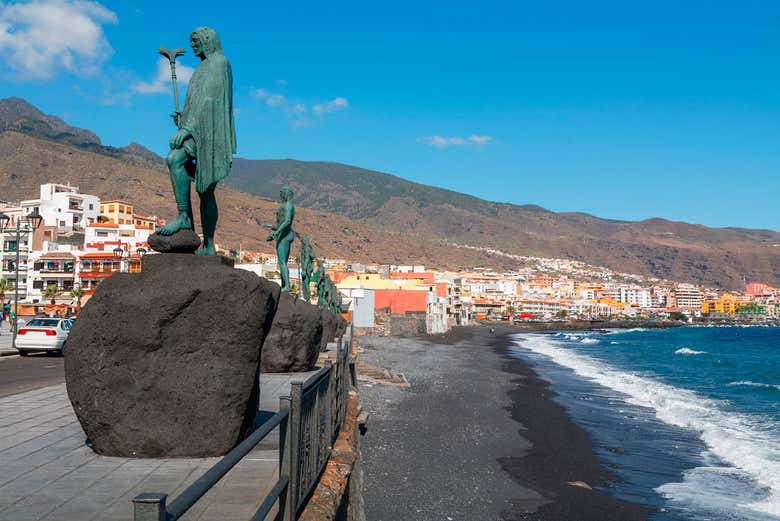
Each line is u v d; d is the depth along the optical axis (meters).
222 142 7.59
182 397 6.33
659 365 58.88
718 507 14.95
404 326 88.56
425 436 21.22
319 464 6.27
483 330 142.50
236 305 6.42
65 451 6.67
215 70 7.67
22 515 4.59
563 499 15.31
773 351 83.88
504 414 26.48
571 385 38.94
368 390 30.22
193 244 7.02
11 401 10.89
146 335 6.26
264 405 9.30
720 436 22.56
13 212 89.94
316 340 14.40
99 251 74.56
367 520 13.10
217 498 5.09
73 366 6.31
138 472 5.81
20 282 73.50
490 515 13.99
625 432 23.58
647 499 15.51
